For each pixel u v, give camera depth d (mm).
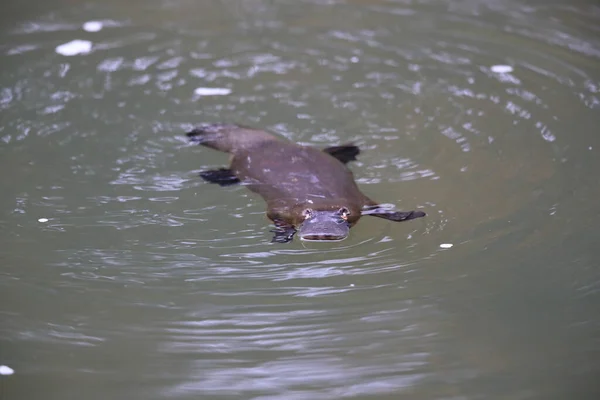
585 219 18594
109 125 23359
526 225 18469
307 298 16219
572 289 16281
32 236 18141
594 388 13789
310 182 19141
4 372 14195
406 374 14258
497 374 14195
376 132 23078
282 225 18016
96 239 18094
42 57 27750
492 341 14984
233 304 16062
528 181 20312
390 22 30641
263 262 17375
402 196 19797
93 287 16484
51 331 15281
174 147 22219
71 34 29672
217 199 19594
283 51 28422
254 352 14836
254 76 26641
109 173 20906
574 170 20703
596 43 28547
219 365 14539
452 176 20656
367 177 20688
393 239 18172
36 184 20281
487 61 27312
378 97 25094
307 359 14680
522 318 15523
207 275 16906
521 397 13641
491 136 22594
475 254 17484
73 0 32875
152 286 16547
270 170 19953
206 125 23391
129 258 17422
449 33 29547
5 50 28234
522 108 24125
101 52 28250
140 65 27312
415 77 26328
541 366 14352
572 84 25578
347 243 18031
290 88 25812
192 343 15070
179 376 14258
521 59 27406
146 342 15078
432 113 24016
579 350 14680
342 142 22547
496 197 19672
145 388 13945
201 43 29078
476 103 24516
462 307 15875
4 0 32562
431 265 17188
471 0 32625
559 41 28734
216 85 26062
